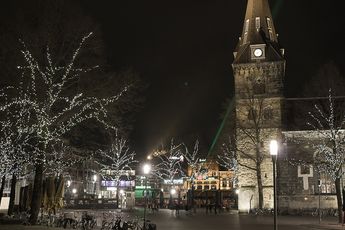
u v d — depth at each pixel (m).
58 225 27.23
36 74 29.70
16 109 31.03
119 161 75.12
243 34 66.50
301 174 56.94
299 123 59.38
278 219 44.56
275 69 61.81
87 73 32.12
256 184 59.09
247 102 61.38
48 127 29.70
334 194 55.06
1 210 47.78
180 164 99.62
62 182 35.81
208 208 65.06
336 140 46.31
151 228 24.64
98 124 34.56
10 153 31.61
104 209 64.38
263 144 59.84
